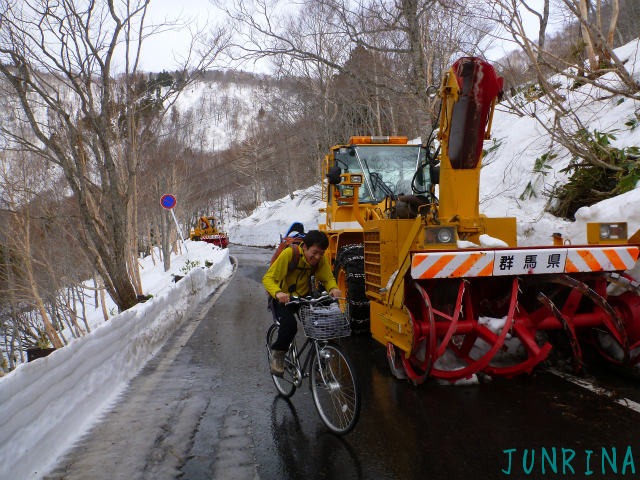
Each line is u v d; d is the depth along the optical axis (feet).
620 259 15.46
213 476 11.02
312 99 79.25
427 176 26.03
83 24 26.76
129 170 31.04
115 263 29.27
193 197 103.09
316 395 13.75
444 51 41.91
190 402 15.74
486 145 42.93
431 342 14.20
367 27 45.88
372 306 18.89
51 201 39.70
